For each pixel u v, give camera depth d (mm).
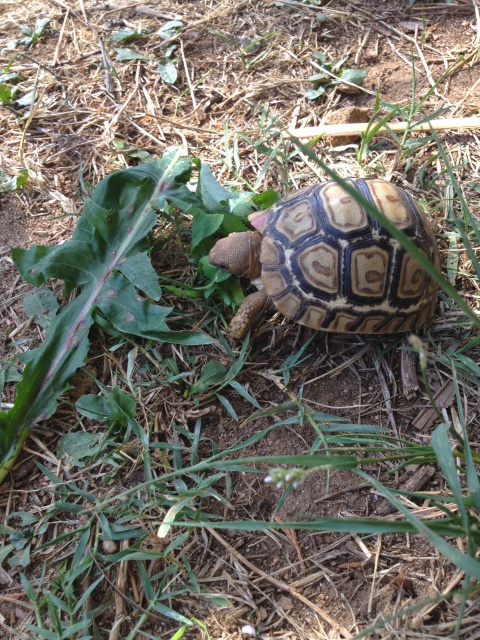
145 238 416
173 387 393
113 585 329
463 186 469
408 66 546
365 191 396
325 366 404
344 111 503
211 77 546
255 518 354
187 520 348
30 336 414
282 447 375
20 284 436
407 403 389
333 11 585
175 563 336
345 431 377
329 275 380
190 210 419
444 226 451
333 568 339
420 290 389
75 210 466
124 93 535
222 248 402
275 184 476
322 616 326
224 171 482
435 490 358
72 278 406
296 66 550
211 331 413
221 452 364
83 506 354
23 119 515
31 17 594
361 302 381
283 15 585
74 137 507
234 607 329
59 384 381
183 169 432
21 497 363
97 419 379
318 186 406
